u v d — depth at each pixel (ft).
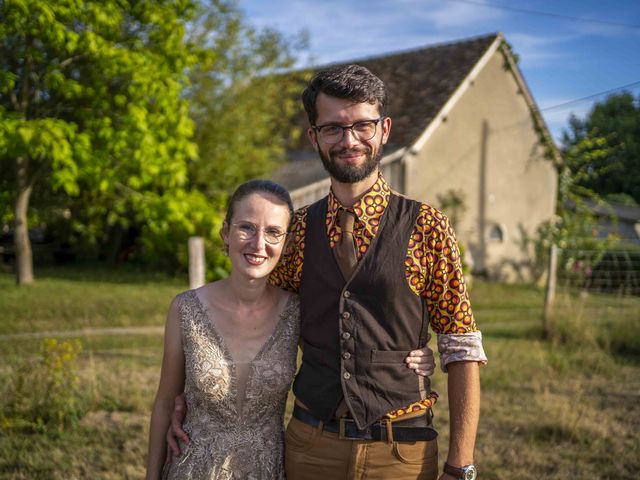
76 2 27.43
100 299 33.30
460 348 6.10
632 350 24.85
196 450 6.70
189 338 6.73
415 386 6.30
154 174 31.65
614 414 16.78
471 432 6.10
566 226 51.34
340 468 6.23
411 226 6.23
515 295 44.29
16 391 15.01
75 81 30.55
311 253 6.55
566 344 25.59
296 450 6.56
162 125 31.32
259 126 48.39
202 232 41.52
